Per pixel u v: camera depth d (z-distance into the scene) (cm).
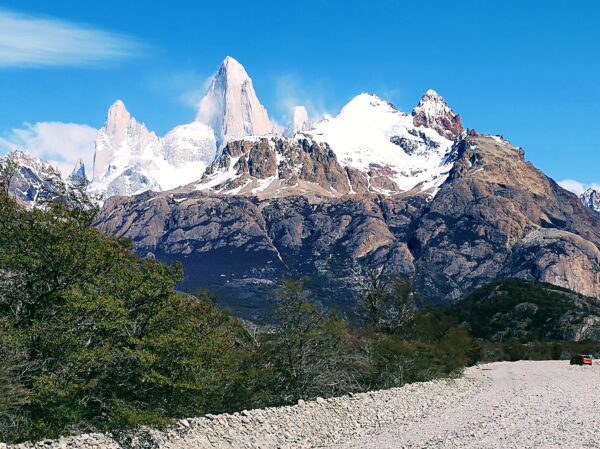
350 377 3559
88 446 1695
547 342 10594
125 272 2188
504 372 5884
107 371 2033
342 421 2495
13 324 1972
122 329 2069
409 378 4162
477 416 2756
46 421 1850
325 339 3159
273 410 2378
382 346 4106
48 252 2028
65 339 1895
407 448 1972
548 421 2473
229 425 2108
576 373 5766
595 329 11506
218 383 2331
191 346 2144
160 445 1858
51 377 1827
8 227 2042
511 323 12238
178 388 2136
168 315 2155
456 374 4919
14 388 1764
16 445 1589
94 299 1992
